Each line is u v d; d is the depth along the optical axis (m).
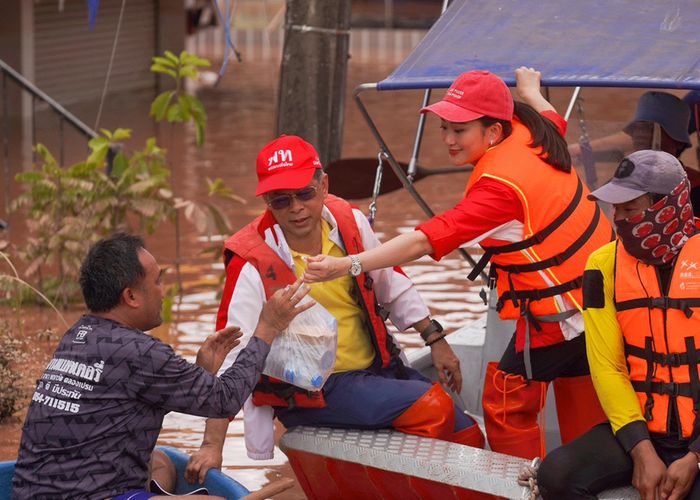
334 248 6.38
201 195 17.64
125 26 30.45
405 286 6.66
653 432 5.39
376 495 6.20
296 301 5.82
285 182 5.96
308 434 6.31
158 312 5.50
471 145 5.96
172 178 18.75
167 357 5.30
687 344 5.27
